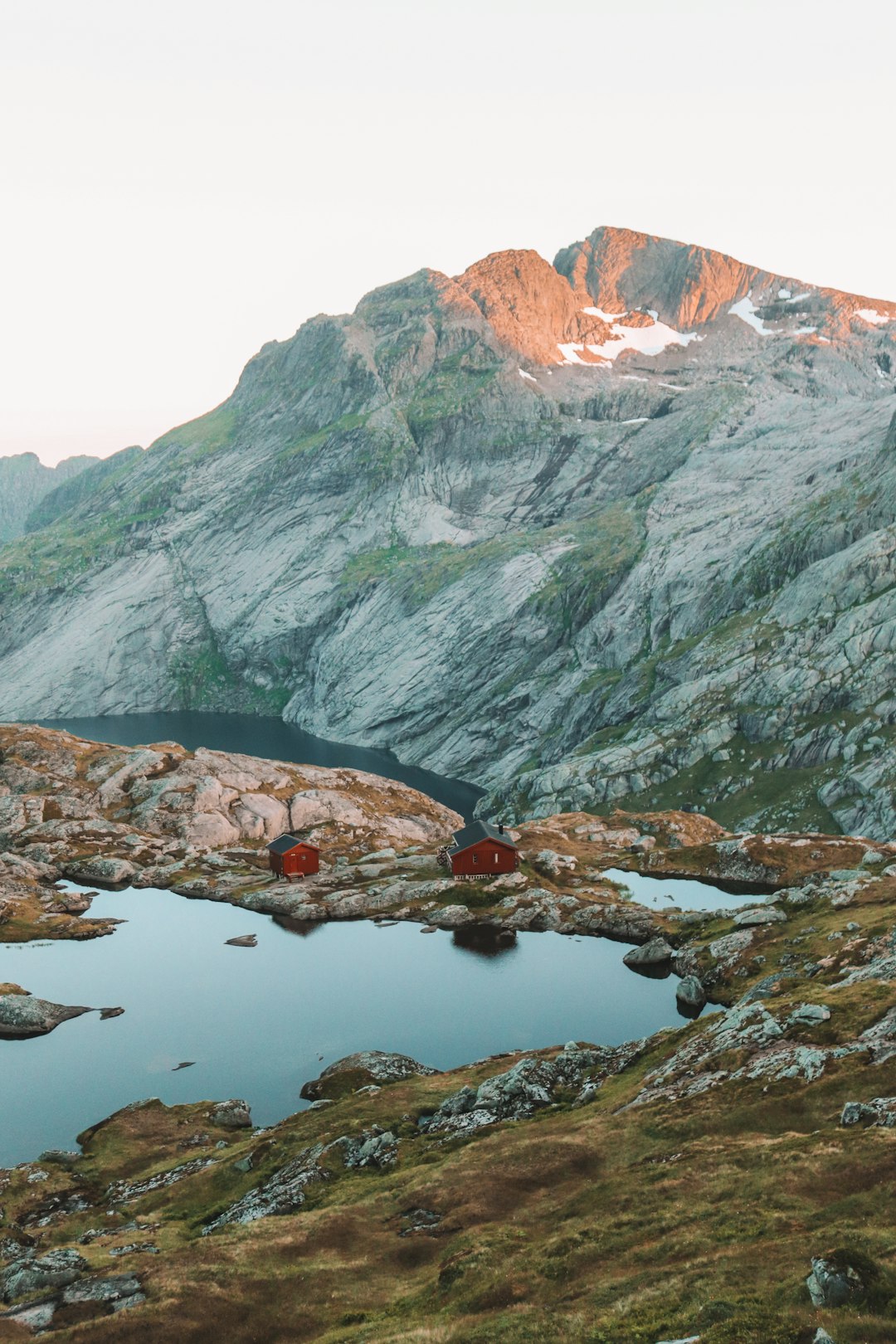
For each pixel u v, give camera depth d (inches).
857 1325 955.3
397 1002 3543.3
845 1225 1218.0
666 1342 1027.3
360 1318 1374.3
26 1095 2933.1
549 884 4886.8
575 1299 1221.7
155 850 5526.6
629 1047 2588.6
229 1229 1790.1
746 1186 1454.2
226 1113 2701.8
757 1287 1103.0
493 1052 3090.6
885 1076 1779.0
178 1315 1417.3
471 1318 1246.9
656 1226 1384.1
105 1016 3499.0
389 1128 2292.1
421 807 6860.2
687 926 4057.6
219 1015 3486.7
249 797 6146.7
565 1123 2064.5
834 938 3161.9
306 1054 3157.0
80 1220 2116.1
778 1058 2000.5
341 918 4584.2
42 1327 1457.9
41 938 4311.0
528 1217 1599.4
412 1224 1692.9
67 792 6038.4
